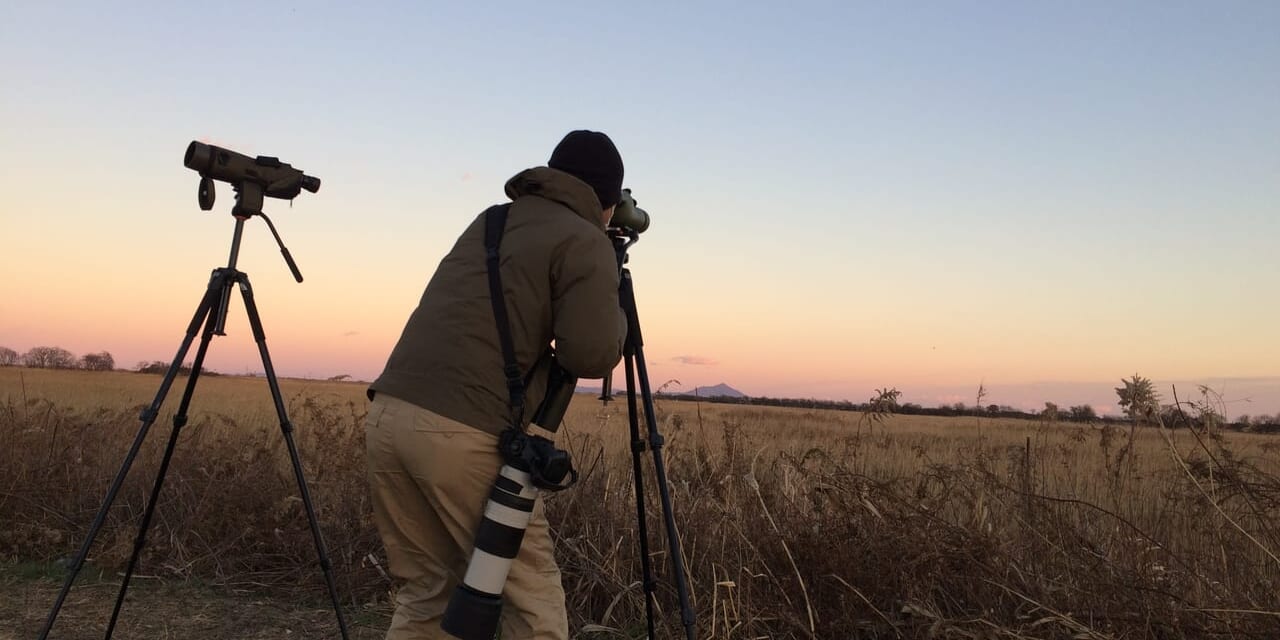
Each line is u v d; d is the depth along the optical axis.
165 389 3.23
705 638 3.77
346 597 4.53
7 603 4.25
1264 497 3.75
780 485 4.50
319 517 5.05
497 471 2.49
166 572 4.85
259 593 4.60
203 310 3.25
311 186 3.36
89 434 6.17
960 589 3.79
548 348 2.56
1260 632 3.31
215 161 3.07
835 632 3.81
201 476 5.49
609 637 3.94
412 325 2.57
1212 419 4.07
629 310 2.90
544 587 2.65
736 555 4.08
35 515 5.35
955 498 4.34
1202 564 3.74
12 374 36.34
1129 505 4.37
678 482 4.67
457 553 2.67
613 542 4.32
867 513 4.02
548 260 2.43
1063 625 3.47
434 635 2.70
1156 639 3.45
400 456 2.46
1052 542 3.93
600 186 2.73
